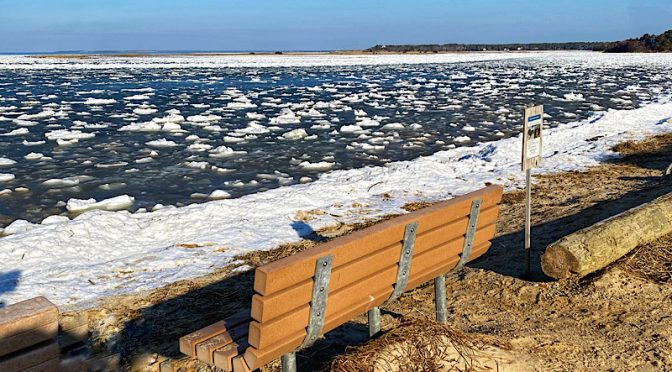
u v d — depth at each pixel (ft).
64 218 24.99
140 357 13.73
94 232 21.97
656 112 56.49
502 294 15.80
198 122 57.57
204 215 24.49
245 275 18.53
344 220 24.32
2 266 19.10
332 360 11.23
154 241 22.08
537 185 29.81
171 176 35.06
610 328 13.37
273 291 8.79
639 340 12.72
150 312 15.98
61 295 16.97
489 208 13.73
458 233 12.80
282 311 9.12
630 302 14.40
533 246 20.08
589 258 15.60
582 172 32.35
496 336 12.90
